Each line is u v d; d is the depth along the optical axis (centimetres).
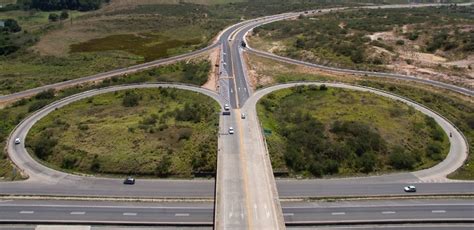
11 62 15100
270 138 8569
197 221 6556
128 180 7488
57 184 7469
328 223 6544
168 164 7869
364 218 6638
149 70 13375
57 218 6588
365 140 8544
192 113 9688
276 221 5900
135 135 8800
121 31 19138
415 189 7356
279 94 10994
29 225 6475
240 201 6303
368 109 10138
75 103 10894
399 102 10644
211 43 16200
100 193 7219
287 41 16388
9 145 8775
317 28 17788
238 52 14912
